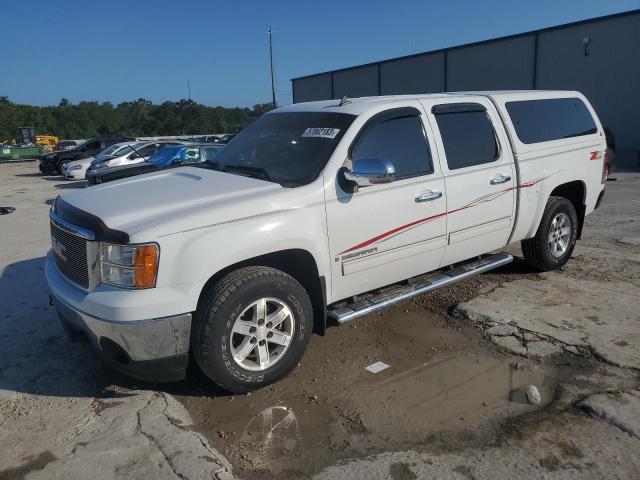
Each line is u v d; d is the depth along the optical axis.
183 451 3.16
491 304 5.25
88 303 3.40
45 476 3.00
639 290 5.54
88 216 3.57
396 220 4.33
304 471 3.00
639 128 22.30
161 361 3.45
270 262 3.99
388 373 4.07
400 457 3.10
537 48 25.22
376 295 4.54
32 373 4.17
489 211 5.07
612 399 3.57
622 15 21.97
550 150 5.68
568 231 6.21
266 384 3.82
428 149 4.59
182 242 3.39
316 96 38.69
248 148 4.76
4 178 23.33
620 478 2.87
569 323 4.76
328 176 3.98
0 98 92.44
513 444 3.18
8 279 6.49
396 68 32.28
